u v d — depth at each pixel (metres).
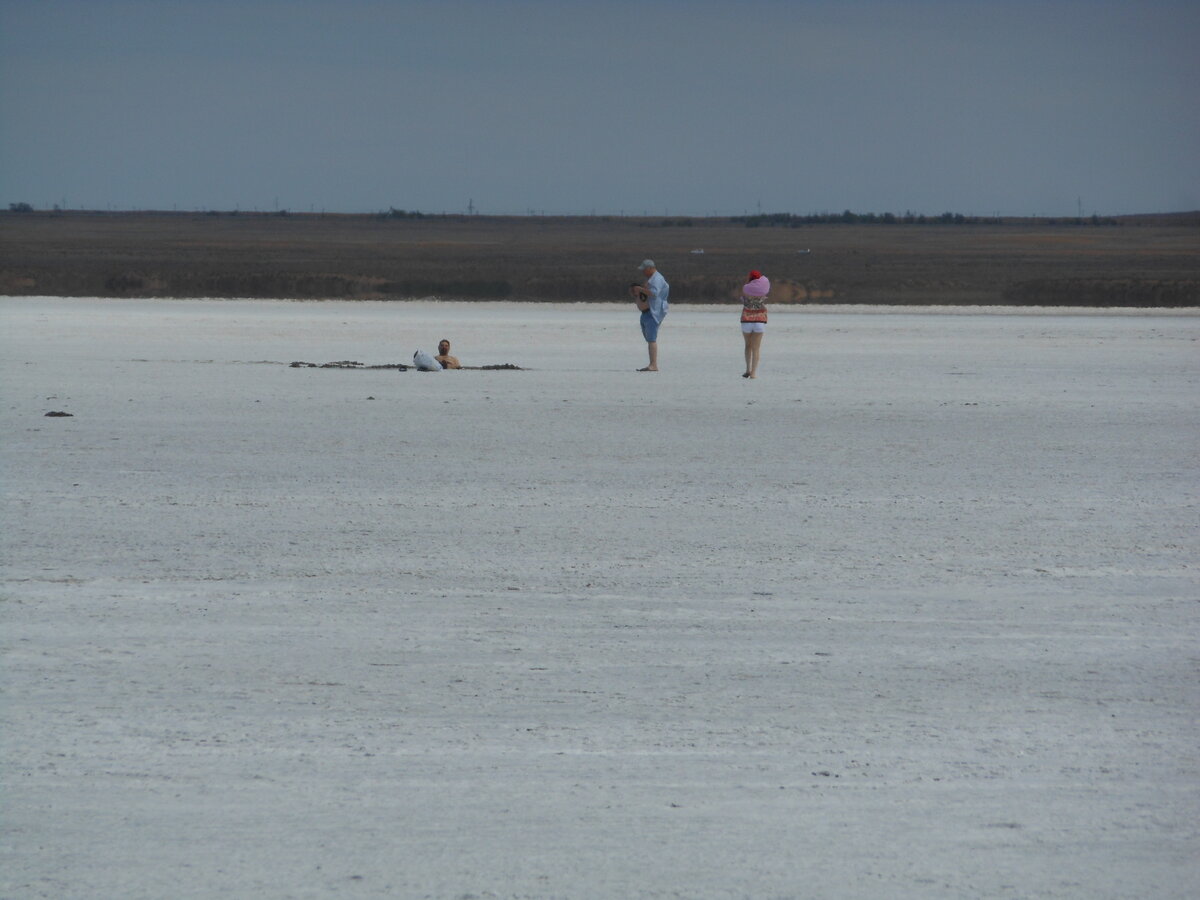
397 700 26.52
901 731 25.06
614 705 26.38
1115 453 61.38
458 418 72.50
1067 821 21.19
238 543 40.47
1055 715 26.00
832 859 19.80
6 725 24.89
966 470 56.03
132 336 141.75
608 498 48.81
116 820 20.95
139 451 59.25
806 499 48.94
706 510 46.62
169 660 28.88
